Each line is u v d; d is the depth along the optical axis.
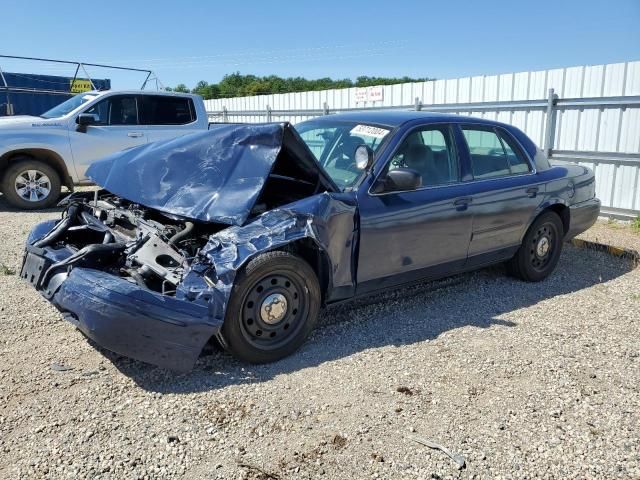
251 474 2.60
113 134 9.81
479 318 4.60
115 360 3.63
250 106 17.16
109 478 2.54
